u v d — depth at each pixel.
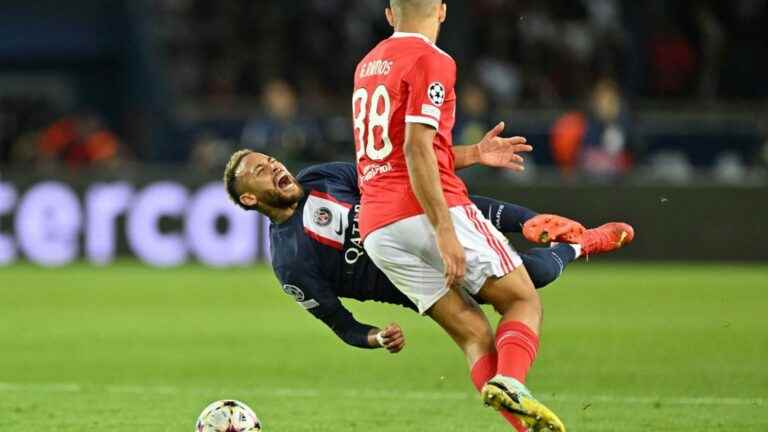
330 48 90.19
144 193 66.75
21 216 66.94
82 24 89.12
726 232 65.25
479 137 67.75
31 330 44.53
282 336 43.03
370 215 21.19
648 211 65.50
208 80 89.00
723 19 92.38
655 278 60.03
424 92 20.17
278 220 22.95
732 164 76.75
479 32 88.75
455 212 20.84
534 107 81.31
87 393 31.80
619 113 67.81
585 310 48.81
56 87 90.31
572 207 65.25
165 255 66.56
